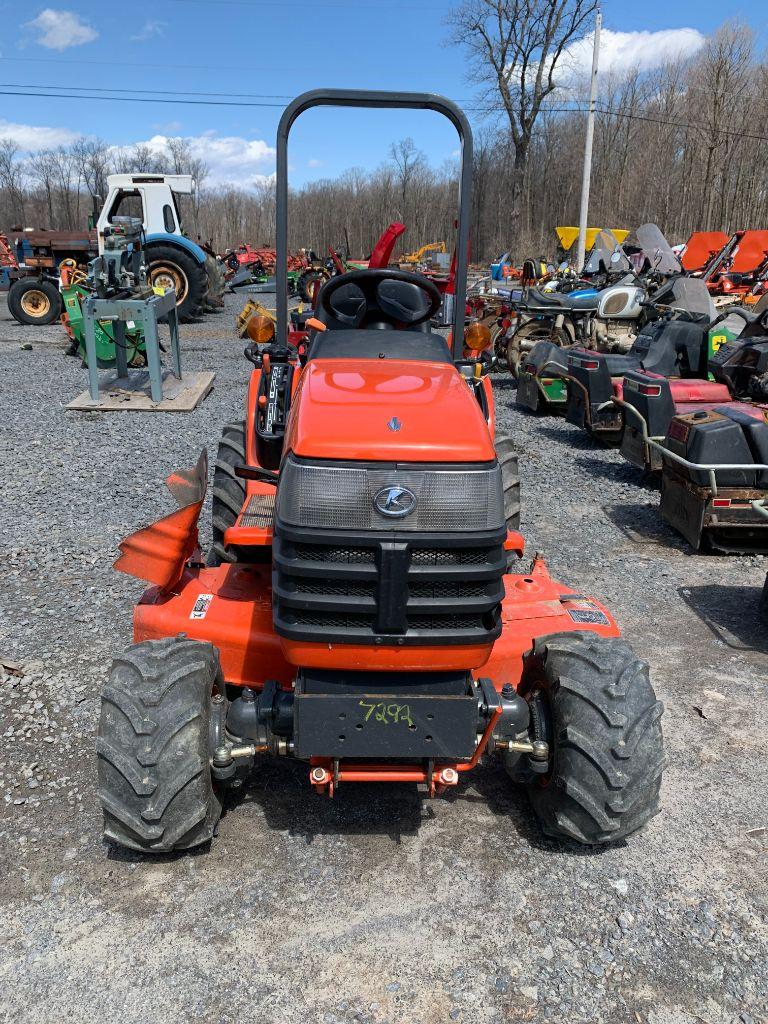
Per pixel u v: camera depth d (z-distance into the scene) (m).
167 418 8.89
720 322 8.72
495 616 2.32
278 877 2.52
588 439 8.67
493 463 2.25
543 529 5.79
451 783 2.43
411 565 2.20
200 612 2.94
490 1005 2.11
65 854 2.59
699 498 5.23
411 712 2.31
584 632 2.66
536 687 2.69
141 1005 2.08
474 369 3.70
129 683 2.37
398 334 3.17
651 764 2.38
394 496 2.15
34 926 2.31
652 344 8.04
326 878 2.52
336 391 2.52
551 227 50.19
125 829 2.32
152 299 9.17
